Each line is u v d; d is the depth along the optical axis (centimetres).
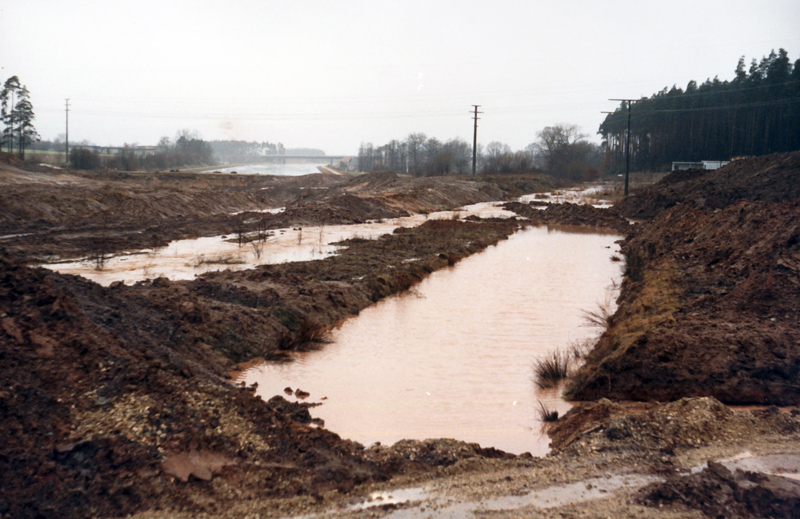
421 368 1352
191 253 2875
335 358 1423
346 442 921
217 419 854
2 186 4591
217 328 1414
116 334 1100
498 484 764
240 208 5525
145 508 671
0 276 997
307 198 6831
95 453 722
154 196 4625
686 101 10962
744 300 1562
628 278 2366
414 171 12581
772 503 678
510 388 1238
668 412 973
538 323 1758
